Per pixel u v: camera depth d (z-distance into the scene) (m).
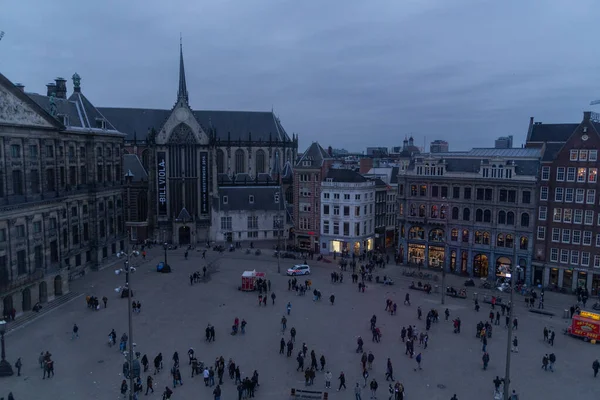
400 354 49.09
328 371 44.62
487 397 40.09
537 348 51.34
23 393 39.78
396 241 115.06
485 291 74.25
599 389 41.81
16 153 60.28
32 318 58.66
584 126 70.94
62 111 80.38
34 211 61.94
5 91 57.44
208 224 117.44
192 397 39.62
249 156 143.38
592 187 70.69
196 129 115.69
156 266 89.50
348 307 64.81
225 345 50.84
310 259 97.56
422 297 70.50
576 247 72.69
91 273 83.38
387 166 136.12
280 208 120.06
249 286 72.38
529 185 75.62
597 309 64.56
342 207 99.69
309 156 106.00
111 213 92.12
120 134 91.88
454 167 85.38
